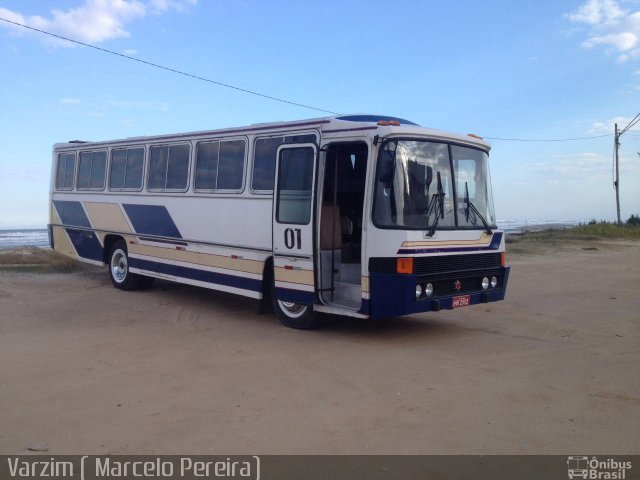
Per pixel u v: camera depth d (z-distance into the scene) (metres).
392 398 6.23
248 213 10.29
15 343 8.65
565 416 5.71
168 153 12.15
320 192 8.99
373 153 8.39
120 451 5.03
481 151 9.66
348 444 5.10
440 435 5.27
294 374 7.11
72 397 6.35
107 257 14.13
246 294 10.35
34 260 18.73
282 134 9.70
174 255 11.96
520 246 28.02
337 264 9.37
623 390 6.49
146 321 10.28
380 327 9.84
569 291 13.98
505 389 6.51
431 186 8.70
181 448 5.07
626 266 19.67
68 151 15.38
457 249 8.82
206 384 6.76
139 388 6.63
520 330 9.60
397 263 8.18
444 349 8.31
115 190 13.59
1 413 5.91
